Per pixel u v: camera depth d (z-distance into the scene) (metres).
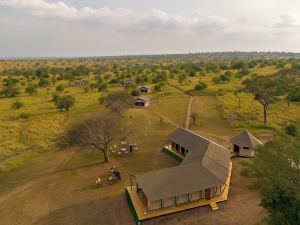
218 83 127.31
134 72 177.88
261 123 63.84
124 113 78.19
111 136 45.53
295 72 84.12
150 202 29.56
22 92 121.12
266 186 22.25
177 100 98.75
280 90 64.81
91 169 42.88
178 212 30.28
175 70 177.25
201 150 39.09
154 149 50.69
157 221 28.89
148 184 30.69
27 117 76.44
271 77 75.88
